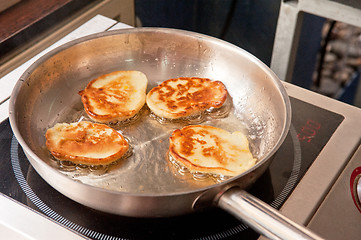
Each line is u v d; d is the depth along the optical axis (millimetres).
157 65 837
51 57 763
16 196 673
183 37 810
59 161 711
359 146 744
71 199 668
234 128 768
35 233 643
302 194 685
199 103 777
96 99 779
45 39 894
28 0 915
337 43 1837
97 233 645
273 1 1110
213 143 731
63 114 774
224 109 792
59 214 659
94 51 811
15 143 727
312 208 673
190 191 605
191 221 659
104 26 915
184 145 726
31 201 669
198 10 1211
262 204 607
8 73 830
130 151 733
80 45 792
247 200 610
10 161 708
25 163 707
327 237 662
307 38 1239
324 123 769
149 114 785
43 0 919
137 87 804
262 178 700
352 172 716
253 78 789
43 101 760
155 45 825
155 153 732
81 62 807
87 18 945
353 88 1471
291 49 988
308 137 748
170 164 720
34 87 743
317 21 1229
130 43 822
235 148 726
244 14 1172
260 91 780
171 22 1231
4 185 683
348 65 1836
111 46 817
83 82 810
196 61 827
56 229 646
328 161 720
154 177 704
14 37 848
